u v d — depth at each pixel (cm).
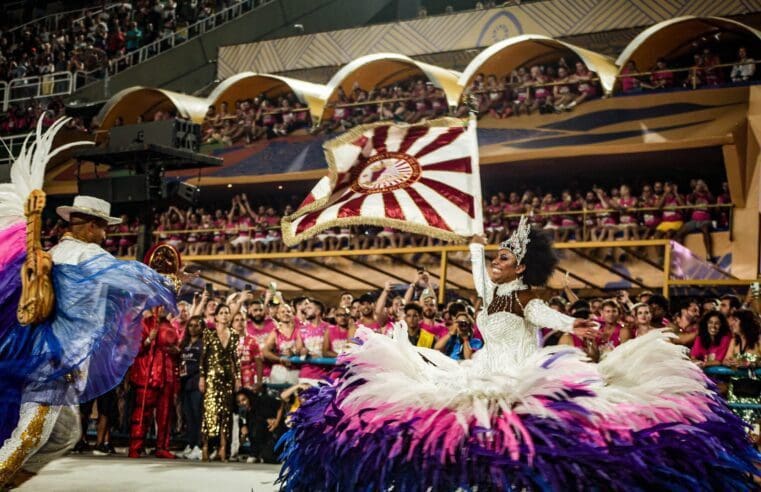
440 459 434
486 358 494
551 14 2067
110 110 2047
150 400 965
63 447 543
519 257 505
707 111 1670
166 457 975
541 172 1955
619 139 1717
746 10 1869
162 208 1977
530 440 426
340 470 461
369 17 2581
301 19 2522
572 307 736
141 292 542
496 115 1831
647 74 1739
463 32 2153
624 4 1994
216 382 955
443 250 1532
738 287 1345
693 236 1627
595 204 1673
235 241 1877
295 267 1802
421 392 465
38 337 523
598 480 425
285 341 969
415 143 641
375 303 980
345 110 1980
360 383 484
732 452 475
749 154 1638
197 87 2475
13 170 581
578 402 449
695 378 494
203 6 2625
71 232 575
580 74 1784
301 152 1972
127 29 2694
